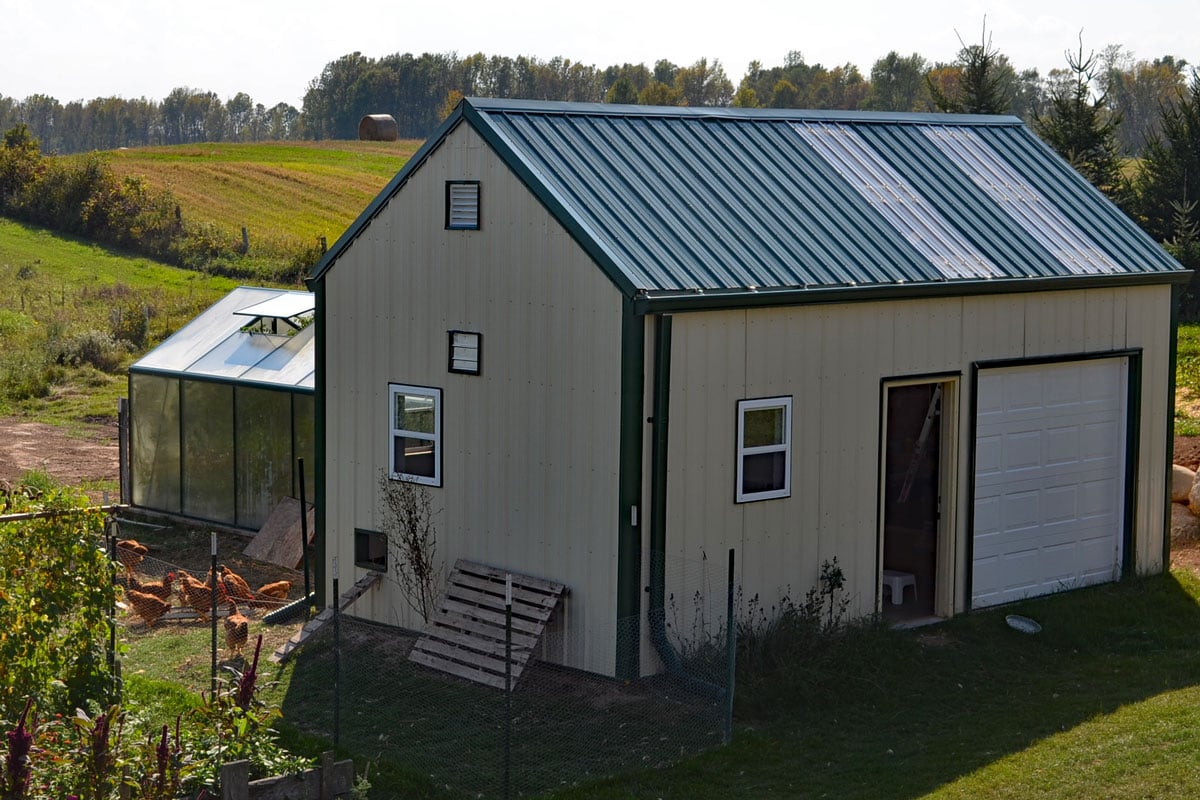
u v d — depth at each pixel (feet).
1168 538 65.67
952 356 57.16
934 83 171.42
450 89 577.02
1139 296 63.41
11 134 219.82
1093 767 40.78
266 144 327.06
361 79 580.30
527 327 51.88
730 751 43.21
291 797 31.76
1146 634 56.80
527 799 39.91
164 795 30.01
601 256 48.65
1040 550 61.57
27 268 176.55
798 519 53.26
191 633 56.39
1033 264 59.52
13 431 103.09
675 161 56.80
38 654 38.24
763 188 57.41
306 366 72.43
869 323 54.54
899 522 63.26
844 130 65.16
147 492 78.28
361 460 58.44
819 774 41.65
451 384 54.80
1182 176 150.82
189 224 199.62
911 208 60.49
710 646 49.44
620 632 49.24
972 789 39.86
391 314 56.85
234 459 73.87
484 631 51.49
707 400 50.06
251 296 82.84
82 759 30.83
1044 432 61.05
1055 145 156.15
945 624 57.21
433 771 42.06
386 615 57.67
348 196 236.22
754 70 578.25
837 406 53.98
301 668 52.16
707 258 51.11
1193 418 89.97
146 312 147.64
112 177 205.77
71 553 39.68
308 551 65.31
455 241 54.24
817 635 50.31
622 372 48.52
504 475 53.11
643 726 45.65
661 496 48.91
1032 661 53.72
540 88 576.20
